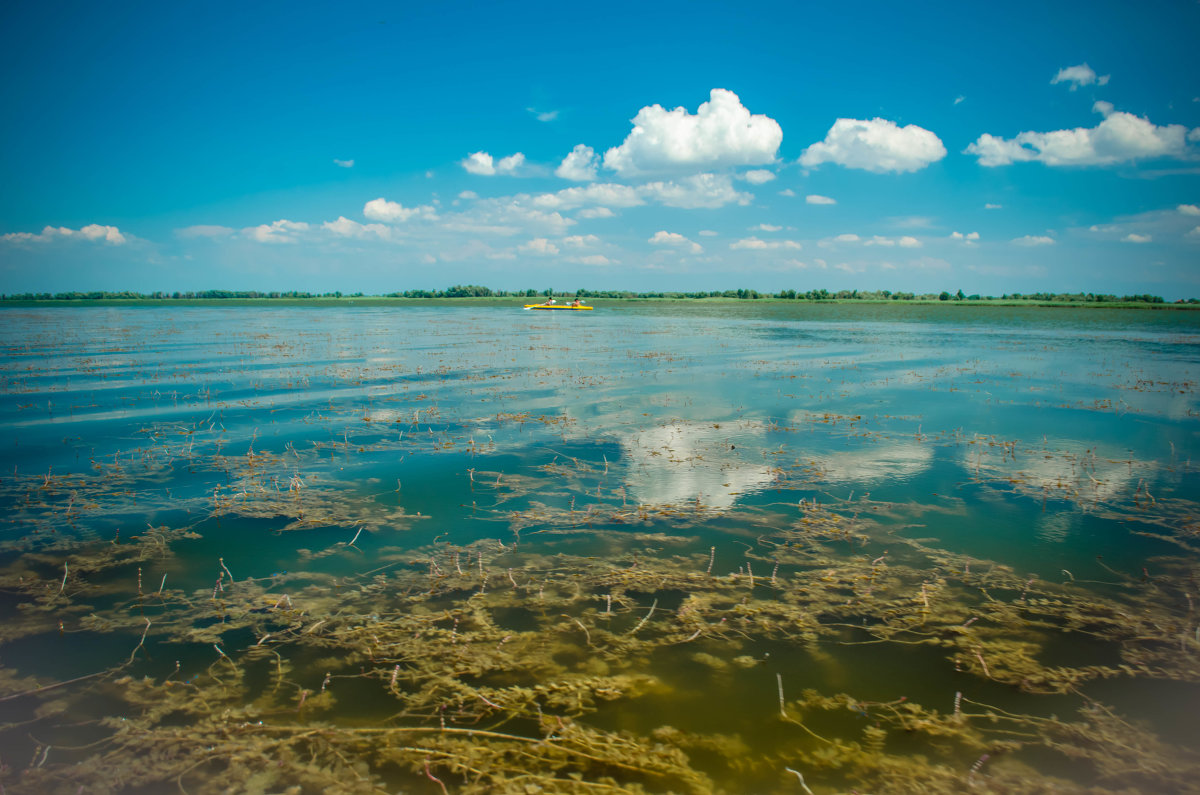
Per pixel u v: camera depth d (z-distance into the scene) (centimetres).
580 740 542
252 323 6731
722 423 1762
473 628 719
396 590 809
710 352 3762
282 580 836
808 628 720
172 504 1116
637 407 1989
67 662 657
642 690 610
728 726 560
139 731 557
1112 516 1056
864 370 2931
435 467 1338
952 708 585
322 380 2550
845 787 491
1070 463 1370
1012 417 1859
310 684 621
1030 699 598
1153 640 693
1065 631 713
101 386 2378
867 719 570
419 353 3647
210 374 2719
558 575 848
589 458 1407
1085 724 564
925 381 2573
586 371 2847
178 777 505
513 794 482
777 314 9656
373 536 980
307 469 1323
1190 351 3931
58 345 4056
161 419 1803
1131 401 2117
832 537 975
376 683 622
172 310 10531
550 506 1109
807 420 1805
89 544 949
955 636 703
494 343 4347
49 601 784
